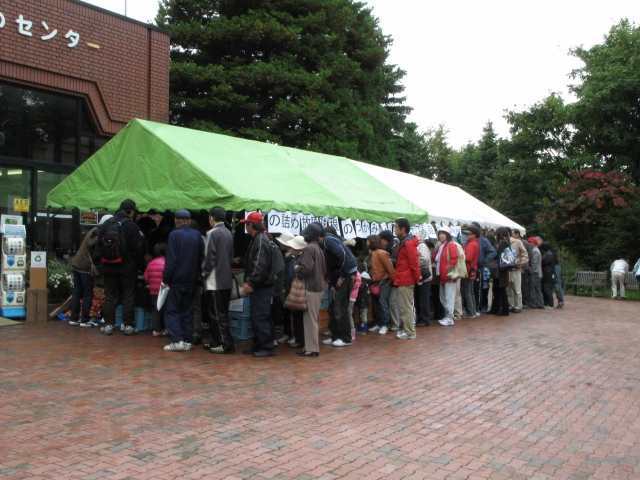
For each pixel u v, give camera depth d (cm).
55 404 555
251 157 1062
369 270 1070
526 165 2639
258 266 780
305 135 2233
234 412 549
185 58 2186
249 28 2083
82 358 744
